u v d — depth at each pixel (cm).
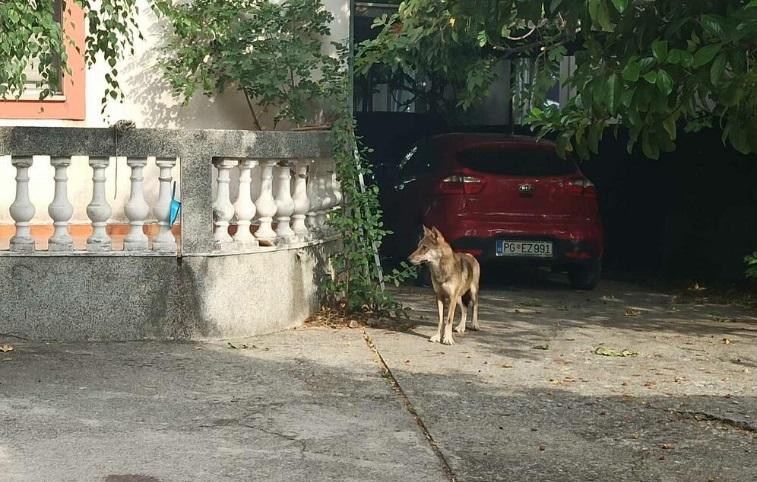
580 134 866
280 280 1181
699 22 781
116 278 1112
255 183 1283
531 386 1019
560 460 863
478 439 896
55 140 1092
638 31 809
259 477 822
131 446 864
